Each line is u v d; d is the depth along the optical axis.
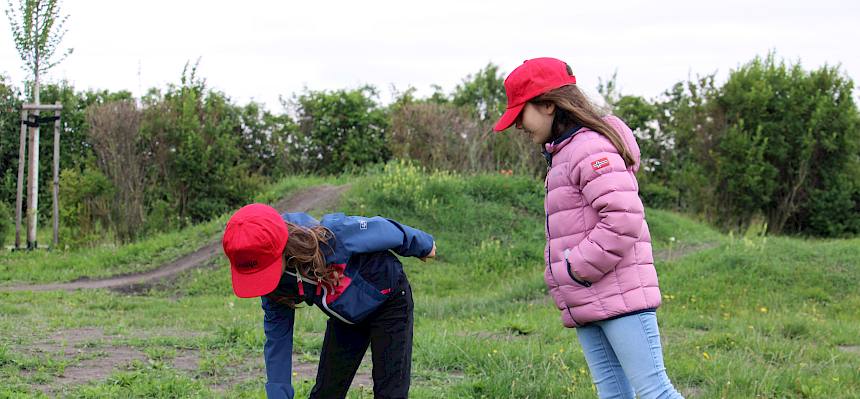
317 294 3.37
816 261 11.59
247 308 10.14
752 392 5.02
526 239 14.05
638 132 23.02
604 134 3.20
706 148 19.41
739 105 18.97
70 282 12.80
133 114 15.91
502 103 25.36
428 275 12.47
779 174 19.23
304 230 3.25
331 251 3.35
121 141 15.85
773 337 7.54
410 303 3.63
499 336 7.39
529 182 16.09
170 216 16.19
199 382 5.09
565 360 5.80
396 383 3.54
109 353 6.13
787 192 19.27
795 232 19.95
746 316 9.28
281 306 3.44
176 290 12.03
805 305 10.12
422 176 15.77
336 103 20.84
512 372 5.21
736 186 18.84
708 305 10.12
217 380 5.32
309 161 21.03
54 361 5.70
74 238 15.52
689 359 6.02
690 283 10.91
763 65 19.45
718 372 5.54
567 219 3.27
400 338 3.55
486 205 14.99
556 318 8.76
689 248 14.38
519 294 10.80
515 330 7.71
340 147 21.03
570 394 4.82
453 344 6.14
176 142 16.41
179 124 16.28
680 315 9.14
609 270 3.20
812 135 18.95
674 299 10.39
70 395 4.71
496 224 14.43
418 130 17.83
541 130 3.38
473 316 9.68
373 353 3.56
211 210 16.58
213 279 12.37
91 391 4.73
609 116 3.35
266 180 18.56
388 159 21.48
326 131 20.86
